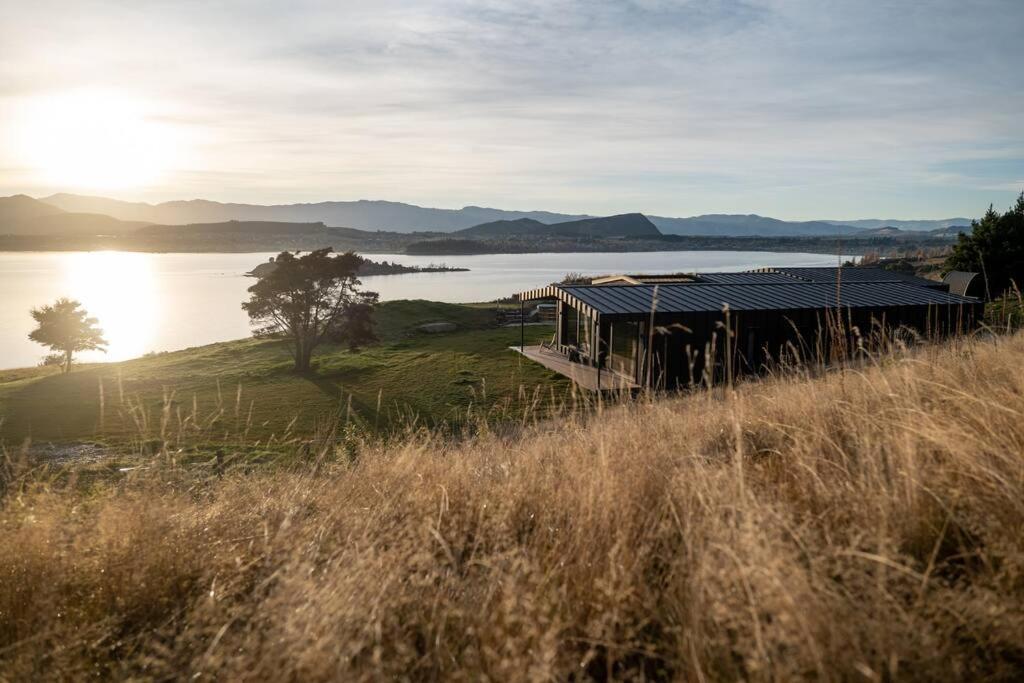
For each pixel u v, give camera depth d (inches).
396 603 100.3
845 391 194.4
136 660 95.6
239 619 106.0
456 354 1403.8
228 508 159.2
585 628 93.1
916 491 112.3
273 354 1604.3
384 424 841.5
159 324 3238.2
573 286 1153.4
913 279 1502.2
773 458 161.5
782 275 1493.6
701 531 109.3
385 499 156.4
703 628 88.6
